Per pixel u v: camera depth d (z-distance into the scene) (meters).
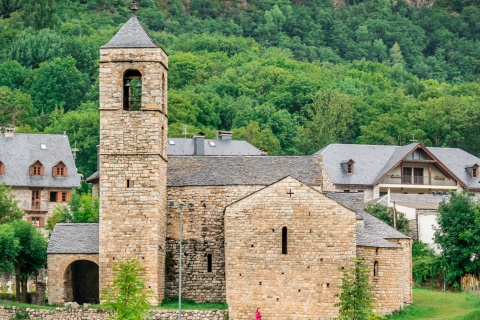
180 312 115.88
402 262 124.44
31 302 128.00
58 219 164.38
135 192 121.81
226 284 120.56
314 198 119.75
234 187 127.56
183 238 127.25
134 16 126.31
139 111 122.50
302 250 119.31
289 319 118.81
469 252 145.50
